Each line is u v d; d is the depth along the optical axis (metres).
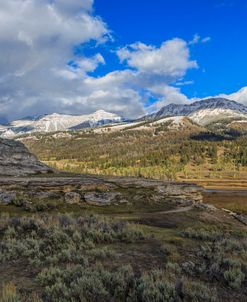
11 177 42.41
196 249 16.06
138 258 14.28
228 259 13.66
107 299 10.04
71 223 20.70
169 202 44.59
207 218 38.31
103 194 41.44
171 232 21.62
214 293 10.70
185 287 10.48
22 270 12.94
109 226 19.42
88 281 10.61
